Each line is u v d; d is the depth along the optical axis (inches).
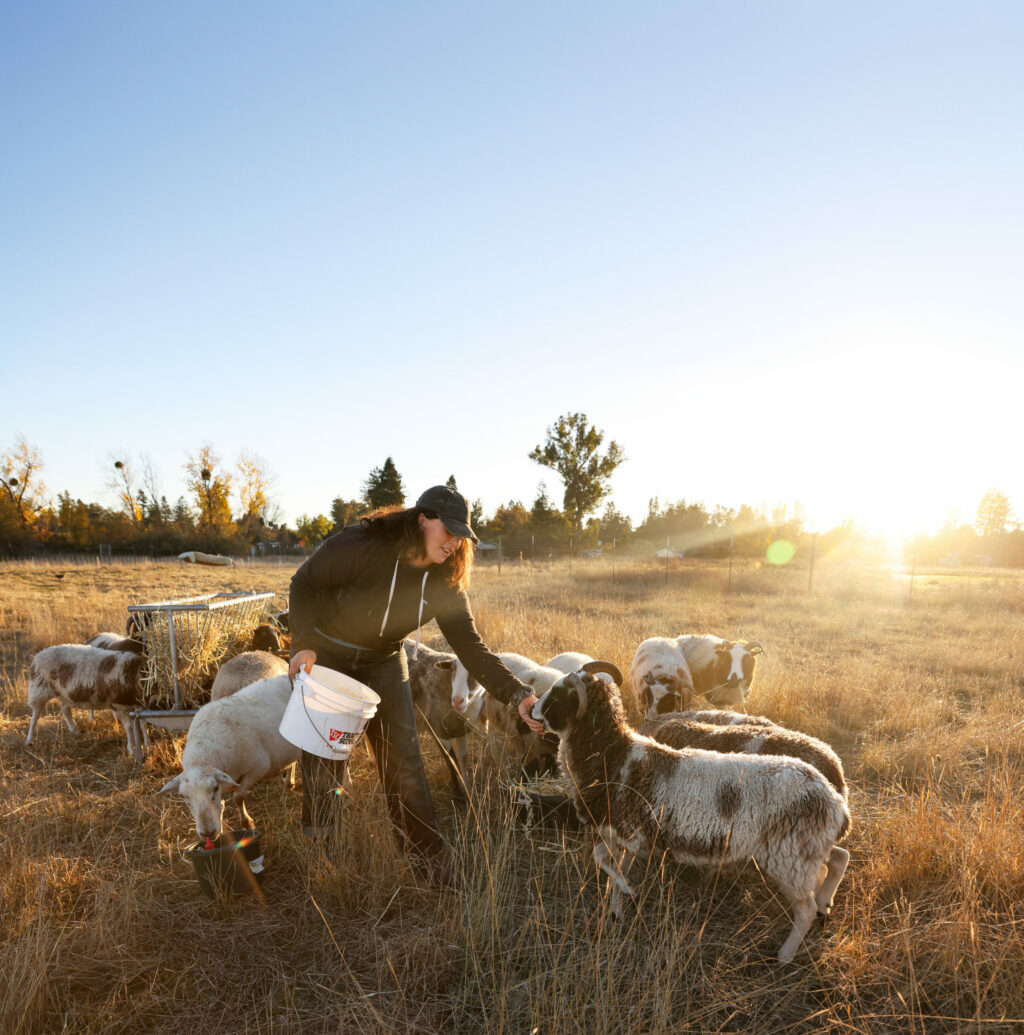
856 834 171.8
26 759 236.7
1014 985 113.7
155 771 224.5
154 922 134.9
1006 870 140.6
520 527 2309.3
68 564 1230.3
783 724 261.3
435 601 145.9
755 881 147.9
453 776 185.0
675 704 250.5
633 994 112.8
